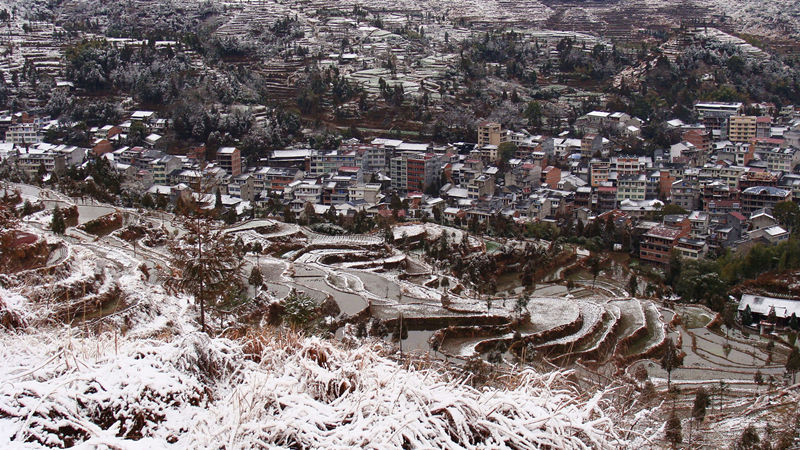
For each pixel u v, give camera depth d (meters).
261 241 115.75
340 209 149.75
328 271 100.94
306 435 16.41
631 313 94.06
